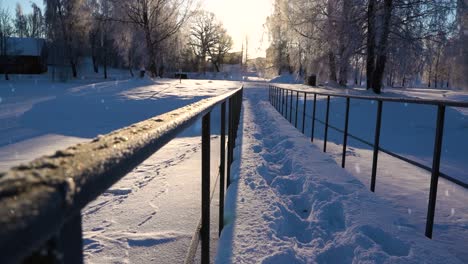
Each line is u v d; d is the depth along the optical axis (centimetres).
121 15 3098
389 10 1552
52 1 4734
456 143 893
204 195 186
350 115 1229
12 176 34
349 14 1673
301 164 462
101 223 283
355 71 1883
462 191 384
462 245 250
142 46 3206
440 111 254
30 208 27
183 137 794
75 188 37
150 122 86
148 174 439
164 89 1891
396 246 240
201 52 7638
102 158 48
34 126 1105
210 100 196
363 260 217
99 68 7150
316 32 1916
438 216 306
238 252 228
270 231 260
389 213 291
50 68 6994
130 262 223
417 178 445
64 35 4703
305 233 275
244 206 311
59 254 33
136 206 321
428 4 1546
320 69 2009
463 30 1538
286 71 5534
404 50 1570
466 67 1717
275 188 379
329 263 229
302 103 1452
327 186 368
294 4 2058
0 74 6306
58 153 46
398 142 901
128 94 1617
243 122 974
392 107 1287
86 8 3384
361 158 585
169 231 267
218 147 665
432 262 210
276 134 747
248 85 3192
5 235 22
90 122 1170
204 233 187
